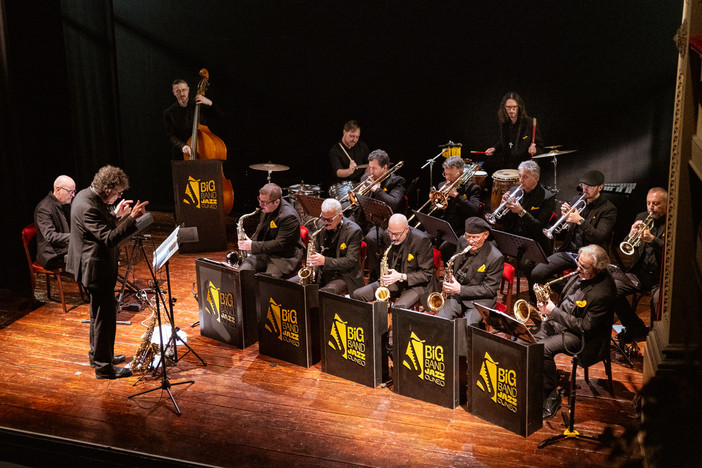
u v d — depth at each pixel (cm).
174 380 475
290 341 493
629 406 431
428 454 387
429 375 435
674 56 695
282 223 564
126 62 882
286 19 819
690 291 355
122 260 705
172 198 918
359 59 812
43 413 436
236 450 394
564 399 441
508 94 709
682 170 347
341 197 678
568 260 542
